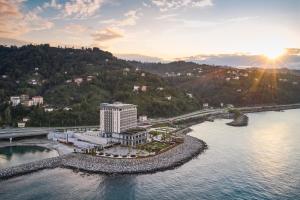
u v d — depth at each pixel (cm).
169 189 16300
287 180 17475
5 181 17300
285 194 15588
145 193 15775
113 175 18375
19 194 15562
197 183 17125
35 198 15112
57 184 16938
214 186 16675
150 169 19225
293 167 19738
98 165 19712
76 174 18538
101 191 16025
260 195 15488
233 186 16662
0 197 15188
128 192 15912
